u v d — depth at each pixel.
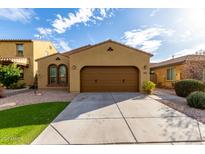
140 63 15.12
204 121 6.31
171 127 5.70
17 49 21.69
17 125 5.96
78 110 8.12
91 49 15.11
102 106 8.88
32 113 7.70
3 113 7.77
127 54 15.12
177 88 12.66
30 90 18.39
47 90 18.39
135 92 15.09
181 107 8.56
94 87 15.35
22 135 5.05
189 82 12.08
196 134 5.15
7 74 15.40
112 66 15.30
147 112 7.55
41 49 23.58
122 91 15.39
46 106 9.34
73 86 15.15
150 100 10.56
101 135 5.10
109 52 15.09
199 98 8.34
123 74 15.41
